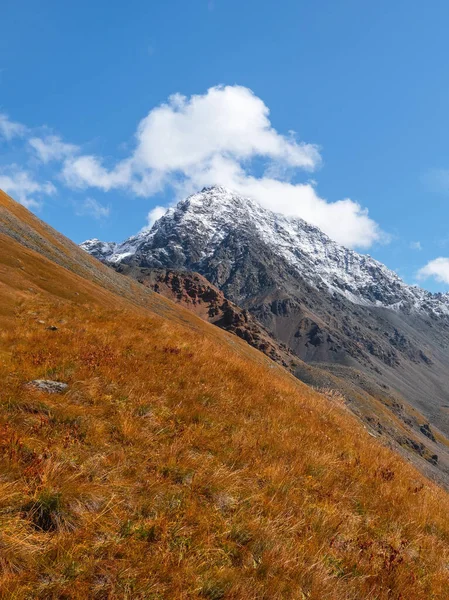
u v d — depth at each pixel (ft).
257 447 27.50
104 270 338.54
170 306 378.32
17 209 289.53
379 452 38.73
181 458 22.63
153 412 28.09
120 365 35.55
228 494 20.49
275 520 19.26
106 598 13.16
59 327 49.29
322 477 26.61
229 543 17.13
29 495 16.05
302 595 15.39
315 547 18.47
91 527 15.61
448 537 24.89
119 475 19.61
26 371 29.50
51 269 160.97
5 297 66.33
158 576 14.33
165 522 16.94
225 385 38.32
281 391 44.70
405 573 18.74
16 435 19.60
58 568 13.50
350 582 17.04
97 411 25.82
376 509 25.03
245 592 14.58
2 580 12.46
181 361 41.24
